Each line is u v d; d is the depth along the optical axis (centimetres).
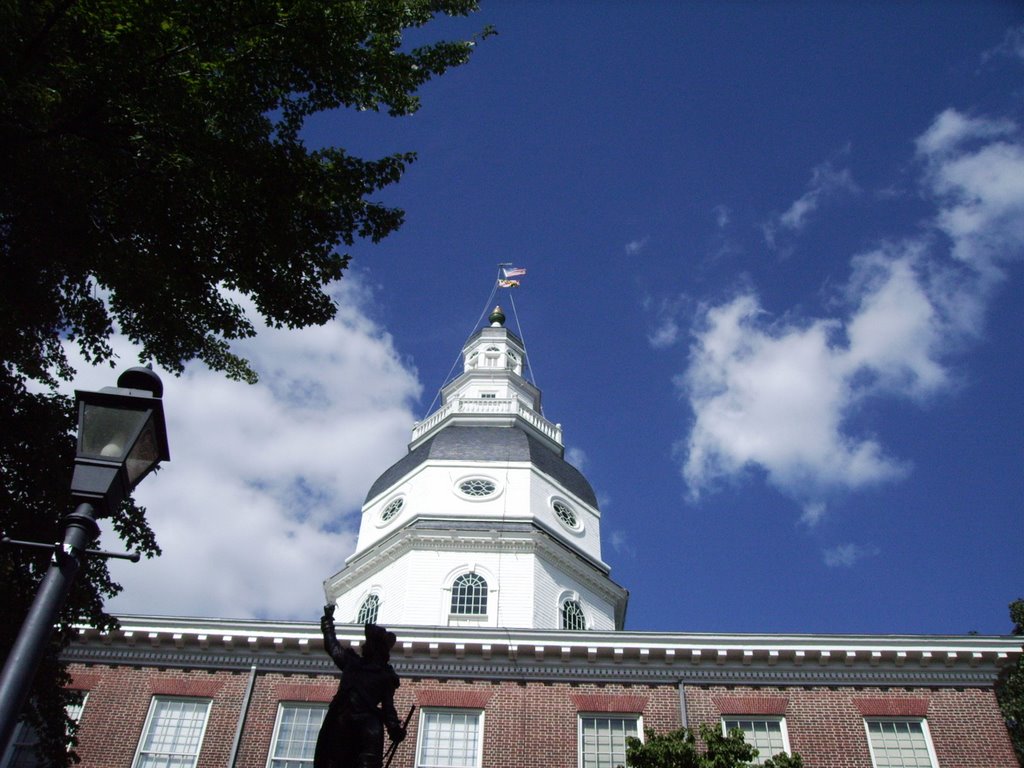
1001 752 2398
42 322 1795
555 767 2372
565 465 4631
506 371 5441
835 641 2570
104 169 1502
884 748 2425
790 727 2456
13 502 1828
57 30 1383
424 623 3656
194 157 1500
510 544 3944
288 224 1590
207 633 2608
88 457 912
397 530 4066
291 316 1686
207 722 2480
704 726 2027
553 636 2589
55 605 827
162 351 1845
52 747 1975
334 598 4172
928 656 2542
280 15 1484
